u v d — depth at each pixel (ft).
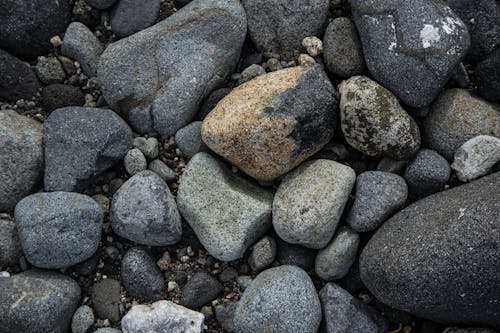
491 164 2.80
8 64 2.97
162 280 2.88
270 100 2.79
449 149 2.87
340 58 2.92
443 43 2.77
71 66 3.04
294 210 2.79
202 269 2.92
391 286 2.65
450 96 2.90
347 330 2.80
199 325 2.78
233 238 2.82
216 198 2.85
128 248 2.93
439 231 2.61
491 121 2.85
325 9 2.98
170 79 2.92
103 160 2.88
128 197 2.83
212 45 2.95
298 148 2.82
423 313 2.70
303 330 2.75
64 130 2.86
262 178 2.88
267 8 2.98
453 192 2.73
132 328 2.75
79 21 3.06
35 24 2.99
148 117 2.93
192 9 2.96
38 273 2.82
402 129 2.78
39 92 3.04
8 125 2.89
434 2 2.83
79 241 2.78
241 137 2.78
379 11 2.82
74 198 2.81
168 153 2.98
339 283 2.91
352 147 2.94
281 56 3.02
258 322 2.74
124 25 3.01
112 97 2.93
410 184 2.85
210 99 2.97
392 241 2.69
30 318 2.72
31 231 2.75
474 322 2.72
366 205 2.80
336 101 2.86
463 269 2.55
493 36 2.94
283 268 2.84
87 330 2.83
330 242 2.85
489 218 2.55
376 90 2.79
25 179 2.88
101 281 2.89
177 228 2.86
